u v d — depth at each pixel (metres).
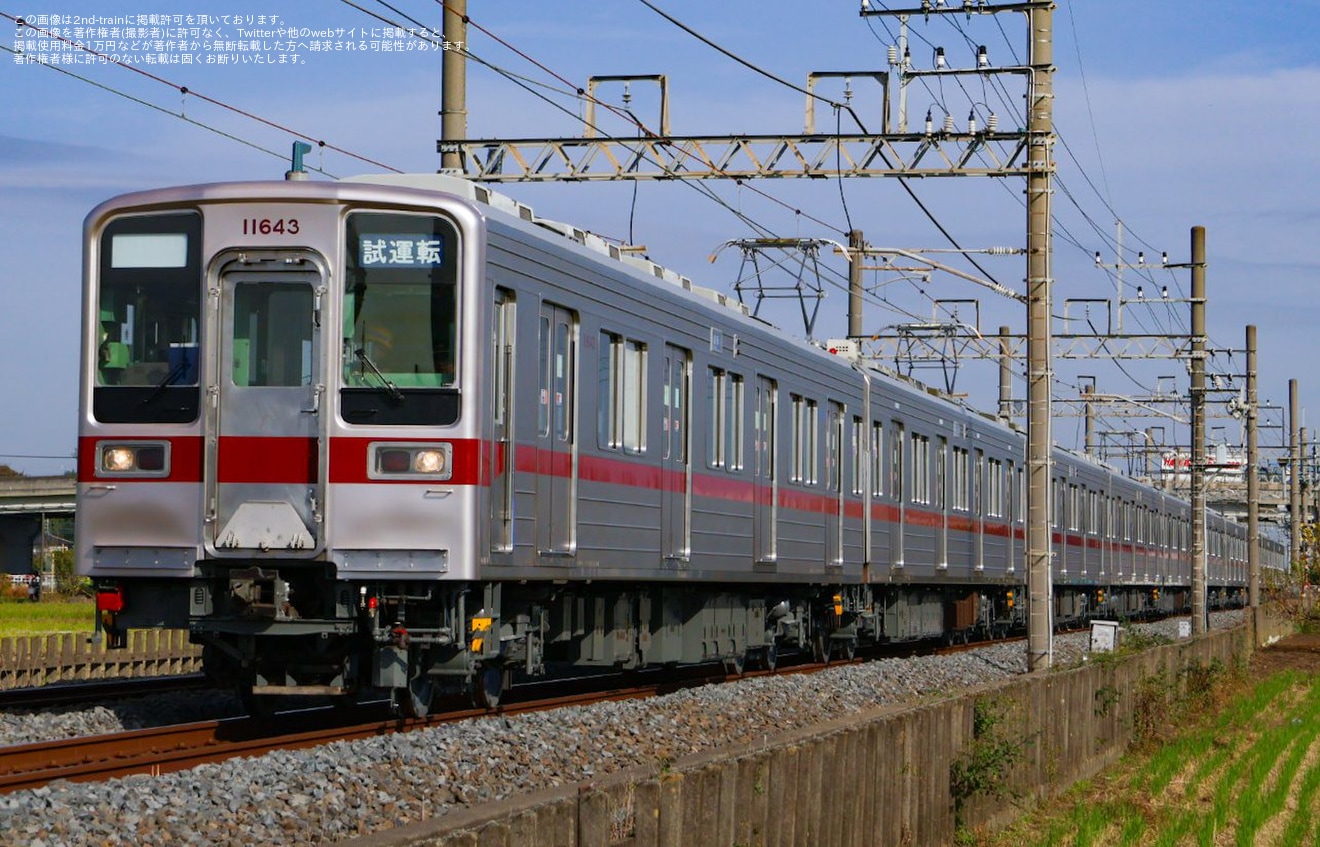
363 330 16.19
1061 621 51.84
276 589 16.05
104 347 16.58
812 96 27.58
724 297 25.31
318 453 16.05
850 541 30.17
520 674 27.02
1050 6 27.41
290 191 16.23
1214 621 67.19
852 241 45.97
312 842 10.31
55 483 84.81
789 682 23.56
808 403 28.05
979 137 27.39
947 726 13.73
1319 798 21.14
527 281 17.52
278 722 17.20
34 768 13.87
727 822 8.84
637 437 20.95
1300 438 80.81
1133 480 64.19
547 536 18.20
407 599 16.30
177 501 16.27
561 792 8.20
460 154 26.53
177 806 10.57
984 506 40.75
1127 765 22.61
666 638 23.25
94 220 16.67
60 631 45.19
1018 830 15.91
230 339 16.28
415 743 14.07
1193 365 49.91
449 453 16.05
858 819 11.20
